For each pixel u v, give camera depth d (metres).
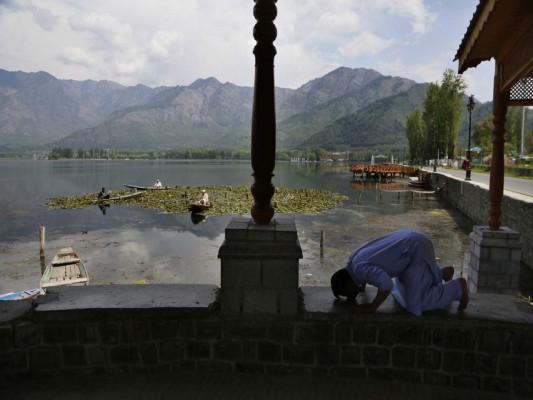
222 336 3.35
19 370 3.28
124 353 3.34
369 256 3.27
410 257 3.28
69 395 3.07
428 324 3.26
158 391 3.12
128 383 3.22
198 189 42.41
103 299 3.45
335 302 3.45
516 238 6.93
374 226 21.31
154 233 20.12
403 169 56.91
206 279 12.99
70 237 19.20
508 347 3.19
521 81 6.56
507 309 3.36
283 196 35.22
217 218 24.48
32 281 12.87
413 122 69.31
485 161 43.09
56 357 3.30
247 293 3.29
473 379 3.25
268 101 3.23
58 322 3.28
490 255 7.03
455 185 27.94
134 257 15.55
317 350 3.33
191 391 3.13
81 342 3.31
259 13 3.15
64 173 79.25
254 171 3.34
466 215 24.08
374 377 3.33
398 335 3.29
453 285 3.35
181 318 3.34
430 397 3.13
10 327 3.24
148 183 54.38
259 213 3.37
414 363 3.29
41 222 23.33
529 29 4.89
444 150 55.47
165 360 3.37
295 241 3.22
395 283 3.60
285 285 3.27
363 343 3.31
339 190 42.12
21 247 17.22
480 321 3.19
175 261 14.97
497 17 4.84
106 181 57.97
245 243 3.25
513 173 29.50
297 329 3.32
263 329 3.34
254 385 3.21
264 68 3.20
